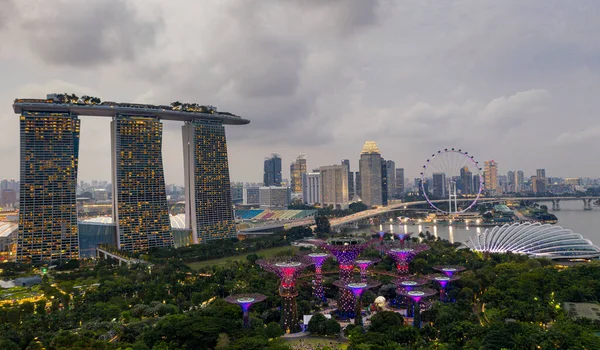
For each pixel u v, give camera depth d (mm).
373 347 197500
